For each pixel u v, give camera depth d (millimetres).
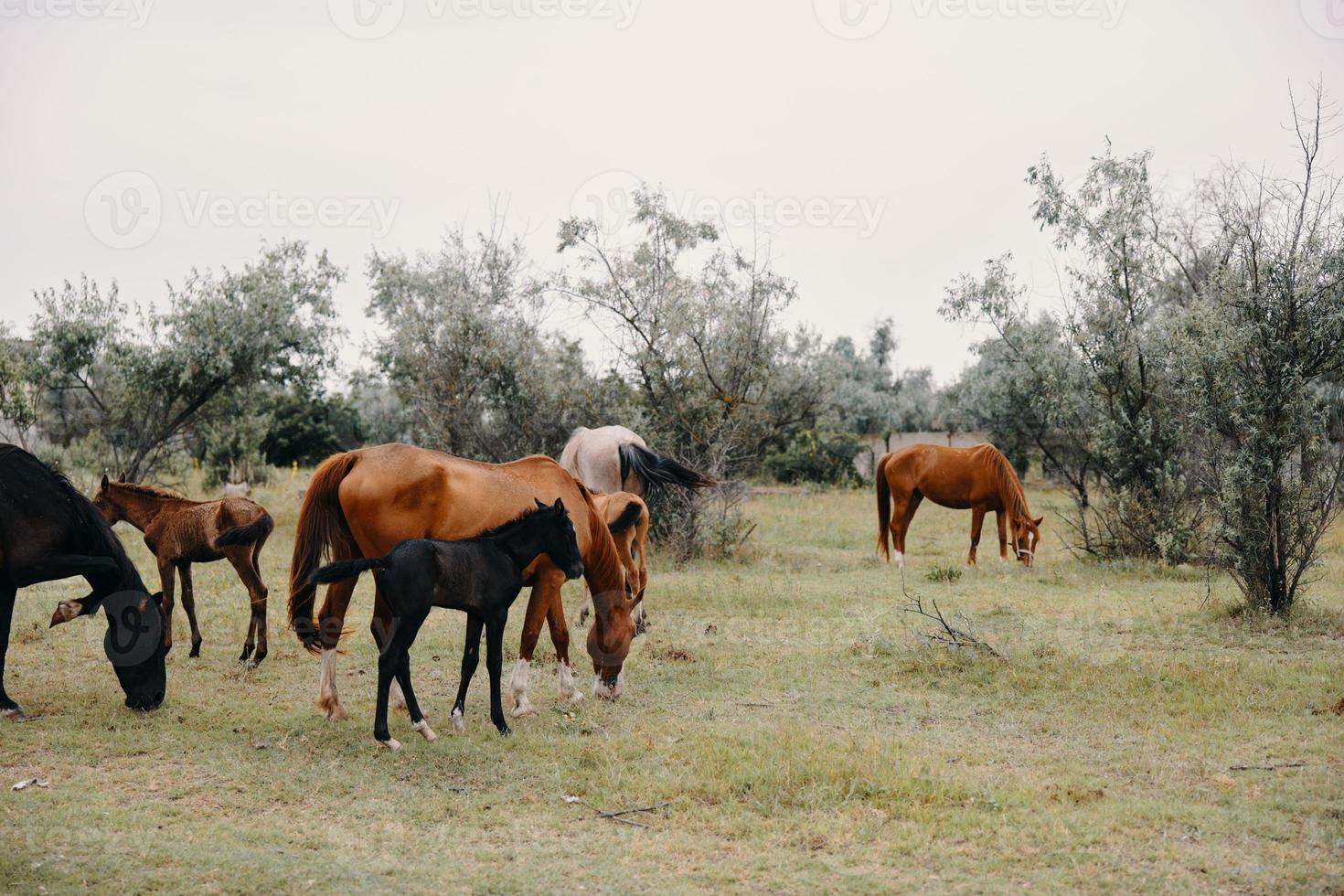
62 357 16562
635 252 14656
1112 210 13156
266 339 17031
